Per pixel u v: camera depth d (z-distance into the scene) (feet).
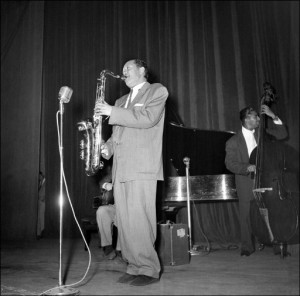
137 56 19.11
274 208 9.27
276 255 10.40
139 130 7.41
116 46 19.56
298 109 15.81
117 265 9.62
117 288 6.97
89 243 14.06
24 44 19.74
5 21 20.02
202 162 13.35
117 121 7.10
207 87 17.67
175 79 18.21
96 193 18.19
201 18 18.44
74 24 20.27
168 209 12.82
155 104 7.34
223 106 17.29
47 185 18.88
